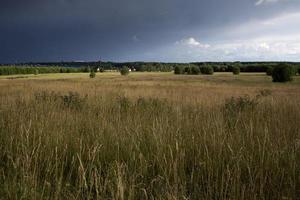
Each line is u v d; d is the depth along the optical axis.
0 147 3.93
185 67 104.44
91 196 2.79
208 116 5.90
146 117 6.18
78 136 4.26
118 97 11.90
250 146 3.85
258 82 50.09
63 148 3.81
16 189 2.74
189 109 8.21
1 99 9.84
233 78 67.62
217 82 47.88
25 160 3.21
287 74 50.75
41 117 5.54
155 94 15.41
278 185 2.92
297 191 2.83
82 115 6.52
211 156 3.61
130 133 4.50
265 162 3.33
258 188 2.90
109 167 3.29
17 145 3.81
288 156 3.47
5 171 3.34
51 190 2.89
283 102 9.19
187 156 3.64
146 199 2.66
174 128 4.70
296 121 5.70
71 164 3.26
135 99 12.23
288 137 4.31
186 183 3.09
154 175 3.22
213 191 2.91
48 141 3.99
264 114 6.82
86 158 3.62
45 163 3.48
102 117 6.05
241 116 6.37
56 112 6.45
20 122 5.14
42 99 9.88
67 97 10.09
